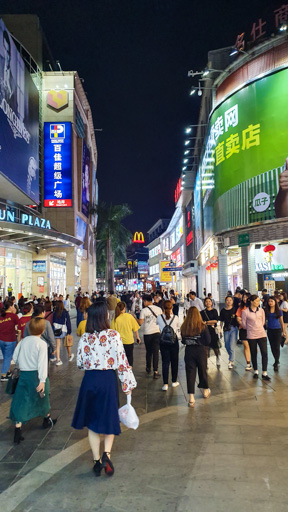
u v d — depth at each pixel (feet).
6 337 26.40
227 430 16.39
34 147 102.53
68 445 15.26
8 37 82.69
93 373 12.59
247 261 82.79
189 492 11.35
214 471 12.64
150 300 28.63
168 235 244.42
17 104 88.02
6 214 77.46
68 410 19.80
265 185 75.31
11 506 10.84
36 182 103.50
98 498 11.14
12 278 94.17
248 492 11.27
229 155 83.66
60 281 138.41
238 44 80.84
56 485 11.95
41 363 15.53
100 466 12.47
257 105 77.41
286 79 73.56
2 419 18.57
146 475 12.48
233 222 82.28
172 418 18.10
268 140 75.31
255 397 21.34
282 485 11.64
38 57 127.75
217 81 89.97
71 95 127.85
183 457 13.78
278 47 74.84
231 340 29.50
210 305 29.86
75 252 124.36
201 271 130.11
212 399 21.11
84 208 143.23
